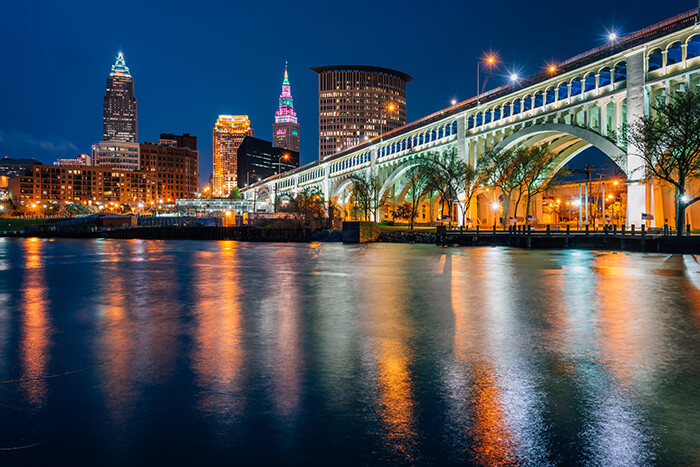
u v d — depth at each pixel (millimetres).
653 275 17859
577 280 16344
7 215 193125
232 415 4617
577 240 38188
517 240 41094
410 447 3961
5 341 7711
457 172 61406
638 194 41656
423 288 14352
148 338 7902
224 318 9680
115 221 98250
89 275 18625
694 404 4887
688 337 7891
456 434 4207
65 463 3668
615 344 7422
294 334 8180
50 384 5531
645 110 41625
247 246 46500
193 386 5457
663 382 5574
